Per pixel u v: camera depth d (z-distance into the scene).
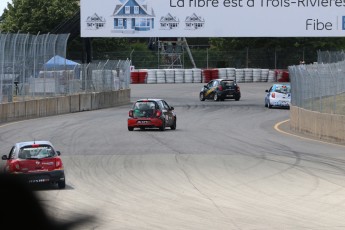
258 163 59.47
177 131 92.12
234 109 134.88
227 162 60.09
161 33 129.12
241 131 93.12
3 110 103.75
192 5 128.88
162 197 42.75
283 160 61.53
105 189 45.94
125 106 149.25
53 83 121.50
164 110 92.94
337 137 79.69
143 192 44.69
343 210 38.38
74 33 149.75
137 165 58.12
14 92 108.69
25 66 109.94
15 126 97.12
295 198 42.41
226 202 41.00
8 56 104.56
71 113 126.75
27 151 44.97
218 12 128.75
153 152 67.44
